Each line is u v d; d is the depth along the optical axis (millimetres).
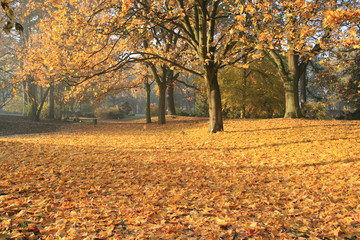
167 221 3939
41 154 10148
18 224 3332
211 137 14227
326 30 12266
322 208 4539
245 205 4758
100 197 4992
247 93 25547
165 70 24922
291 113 19234
